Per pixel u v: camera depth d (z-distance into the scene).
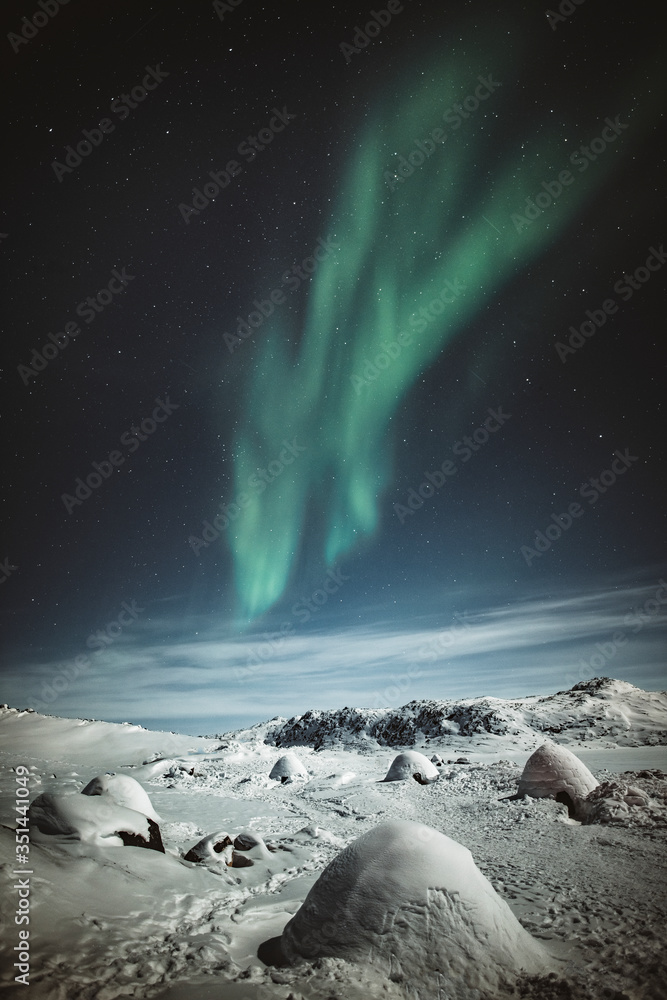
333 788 18.86
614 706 42.28
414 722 41.91
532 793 13.02
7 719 33.03
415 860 5.46
